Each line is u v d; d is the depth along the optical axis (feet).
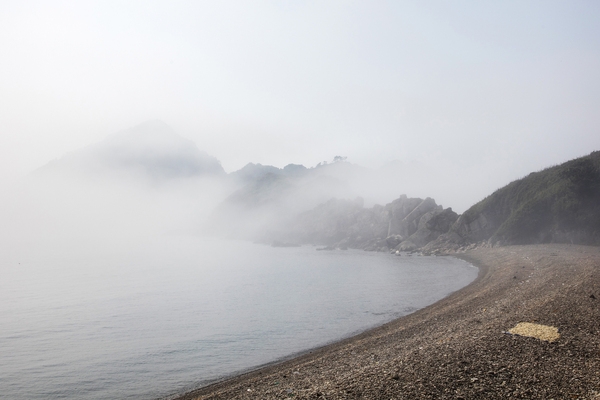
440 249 408.46
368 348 94.53
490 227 383.65
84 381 90.84
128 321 151.64
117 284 257.75
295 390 63.41
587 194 304.71
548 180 339.77
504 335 75.10
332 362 85.66
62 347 118.52
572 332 72.23
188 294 213.05
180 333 131.54
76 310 175.01
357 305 166.91
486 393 50.39
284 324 138.62
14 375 95.25
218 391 76.95
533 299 111.34
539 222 317.01
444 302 153.38
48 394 83.92
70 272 330.75
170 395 80.84
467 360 63.16
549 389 49.78
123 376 93.45
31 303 193.36
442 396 50.55
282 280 261.85
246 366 96.84
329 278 263.29
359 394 54.19
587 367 55.72
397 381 57.62
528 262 222.48
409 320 127.85
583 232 281.13
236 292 216.33
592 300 94.73
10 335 133.08
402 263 343.26
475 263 296.71
